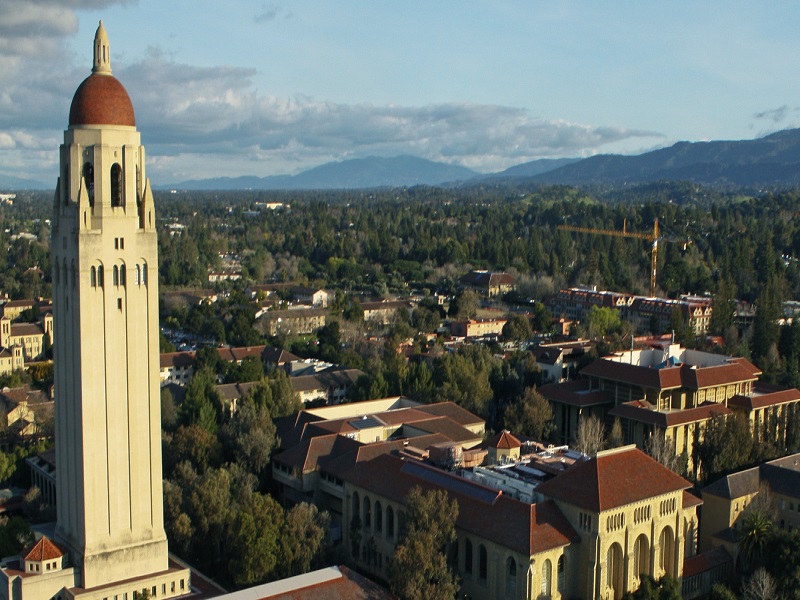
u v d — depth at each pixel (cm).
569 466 14325
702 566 13788
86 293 11256
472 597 12712
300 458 16612
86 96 11381
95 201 11319
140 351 11862
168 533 14075
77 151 11244
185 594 12206
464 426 19738
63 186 11594
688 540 14138
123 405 11731
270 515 13150
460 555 12925
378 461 15025
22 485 17962
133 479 11900
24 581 11262
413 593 11181
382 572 14200
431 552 11619
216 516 13900
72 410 11725
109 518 11731
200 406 19688
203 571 13938
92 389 11425
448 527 12331
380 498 14300
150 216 11875
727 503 15238
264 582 12675
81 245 11131
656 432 18400
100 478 11612
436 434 17812
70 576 11638
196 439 17075
